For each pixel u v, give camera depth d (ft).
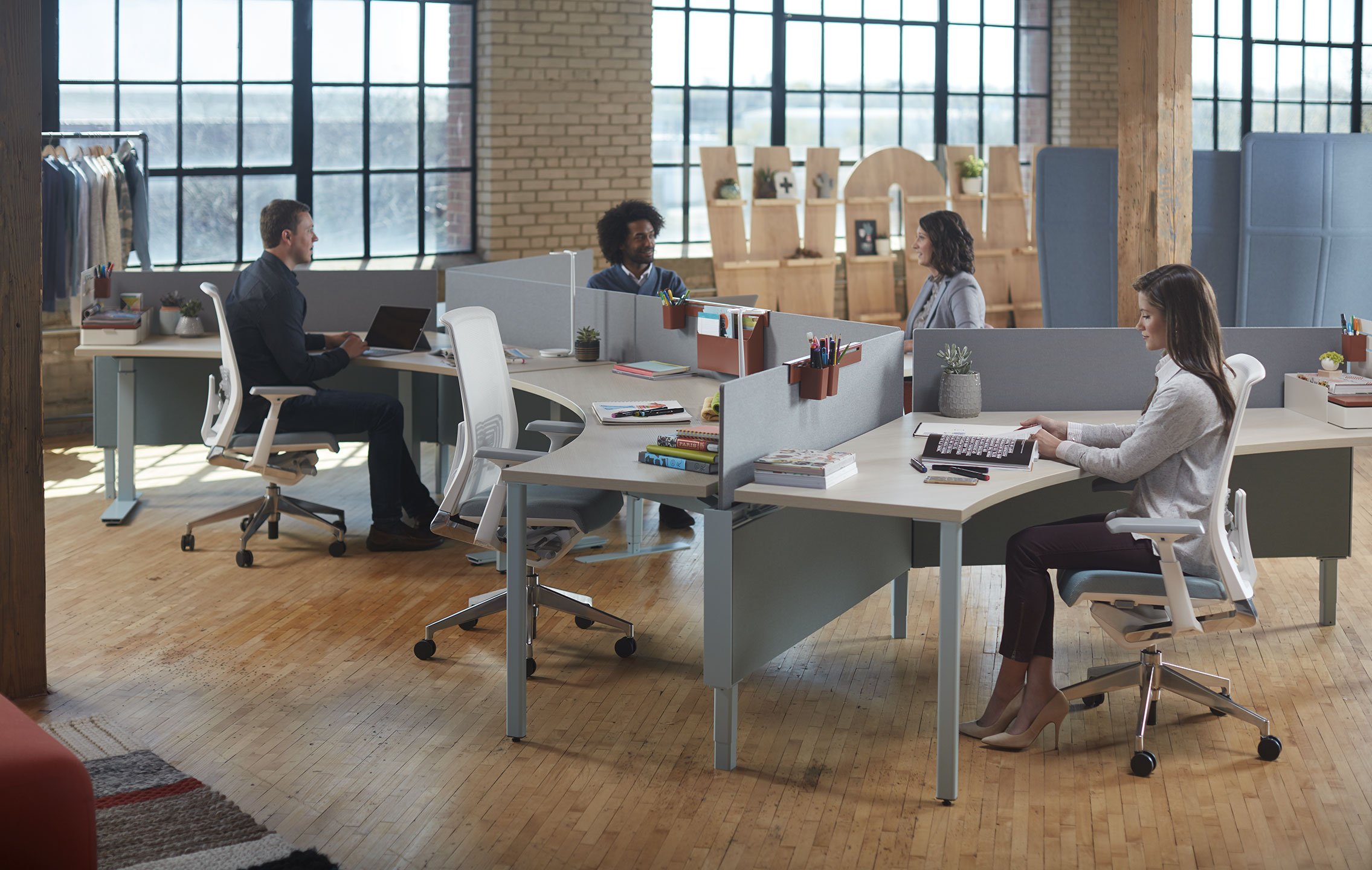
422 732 11.88
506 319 19.61
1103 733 11.90
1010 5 33.45
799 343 15.47
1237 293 26.99
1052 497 13.93
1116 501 13.93
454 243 28.45
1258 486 14.01
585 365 17.58
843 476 11.16
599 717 12.25
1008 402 14.67
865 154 32.48
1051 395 14.70
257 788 10.77
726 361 16.17
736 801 10.63
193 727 11.91
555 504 12.88
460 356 13.06
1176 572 10.74
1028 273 32.78
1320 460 14.02
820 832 10.12
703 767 11.24
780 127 31.48
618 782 10.95
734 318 15.90
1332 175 26.27
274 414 16.56
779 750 11.56
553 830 10.14
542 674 13.29
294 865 9.48
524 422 18.40
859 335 14.85
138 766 11.05
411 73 27.40
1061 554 11.39
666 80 30.14
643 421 13.67
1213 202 26.89
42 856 8.23
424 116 27.68
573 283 18.47
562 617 14.97
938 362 14.61
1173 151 21.15
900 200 31.58
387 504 17.47
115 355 18.61
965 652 13.93
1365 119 36.70
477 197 28.30
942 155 31.65
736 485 10.94
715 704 11.32
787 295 30.19
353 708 12.40
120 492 19.33
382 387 19.88
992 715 11.76
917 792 10.78
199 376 19.22
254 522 17.12
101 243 22.56
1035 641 11.56
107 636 14.19
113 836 9.88
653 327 17.51
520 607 11.59
